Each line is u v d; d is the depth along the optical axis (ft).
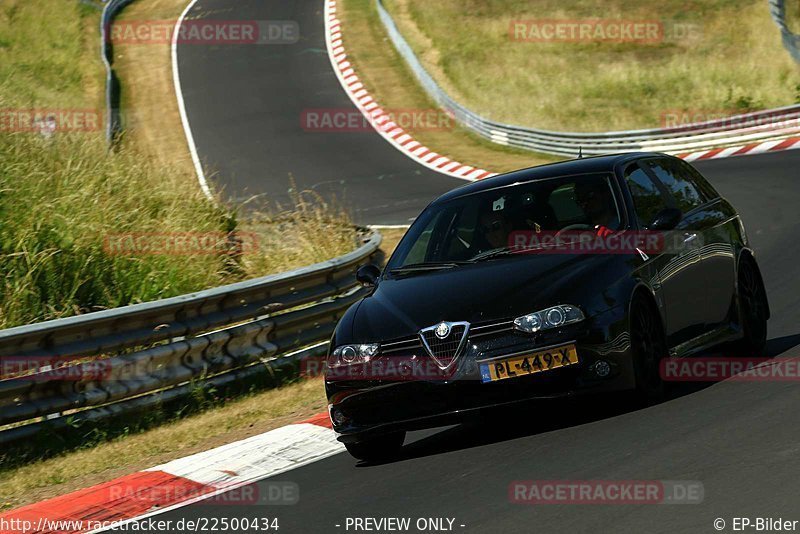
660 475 56.03
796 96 369.50
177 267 138.51
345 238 160.35
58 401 92.22
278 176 336.08
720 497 51.03
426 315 70.13
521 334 67.46
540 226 78.43
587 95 408.26
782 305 111.65
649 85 406.00
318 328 118.83
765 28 451.53
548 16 506.07
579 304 68.28
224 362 106.11
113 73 484.33
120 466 83.46
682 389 77.20
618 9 501.56
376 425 70.23
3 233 129.70
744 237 91.20
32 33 509.35
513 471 62.13
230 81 463.01
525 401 67.10
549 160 327.67
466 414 67.97
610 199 78.74
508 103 410.31
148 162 162.81
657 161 87.30
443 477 64.18
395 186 303.89
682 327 77.77
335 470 72.02
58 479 81.10
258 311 111.55
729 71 407.85
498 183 85.10
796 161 243.81
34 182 139.85
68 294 127.54
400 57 473.26
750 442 59.36
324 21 535.19
